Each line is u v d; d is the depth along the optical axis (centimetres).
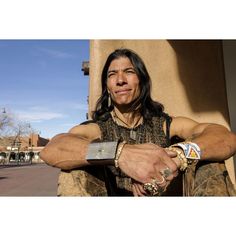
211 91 218
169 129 134
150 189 101
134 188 106
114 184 121
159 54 218
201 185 97
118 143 104
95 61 215
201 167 103
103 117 138
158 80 217
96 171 105
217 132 111
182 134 133
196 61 219
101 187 104
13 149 3616
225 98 218
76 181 99
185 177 107
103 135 132
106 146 101
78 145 102
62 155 101
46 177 1463
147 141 132
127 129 133
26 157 3656
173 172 101
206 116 215
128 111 136
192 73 218
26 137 3722
